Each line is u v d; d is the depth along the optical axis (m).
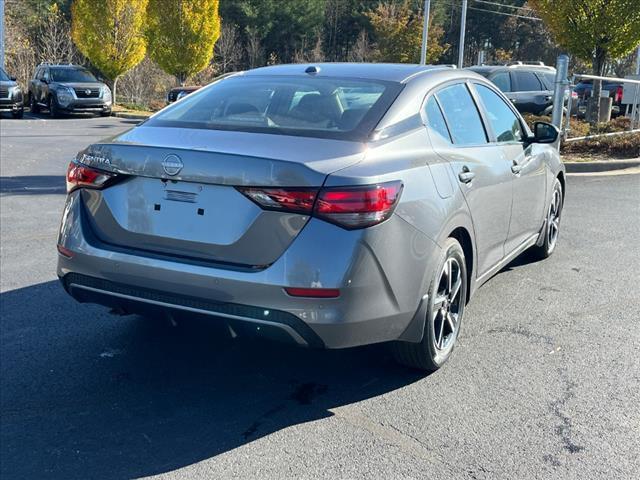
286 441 3.50
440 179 4.01
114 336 4.80
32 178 10.92
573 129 14.88
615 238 7.73
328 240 3.35
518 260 6.81
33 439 3.51
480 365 4.40
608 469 3.28
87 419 3.71
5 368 4.28
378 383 4.15
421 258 3.75
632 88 15.89
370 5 54.06
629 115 17.41
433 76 4.61
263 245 3.41
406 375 4.26
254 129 3.90
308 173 3.36
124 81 34.75
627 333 4.96
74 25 28.20
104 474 3.23
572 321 5.19
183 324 3.71
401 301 3.65
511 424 3.68
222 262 3.50
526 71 15.96
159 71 36.22
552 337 4.88
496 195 4.87
